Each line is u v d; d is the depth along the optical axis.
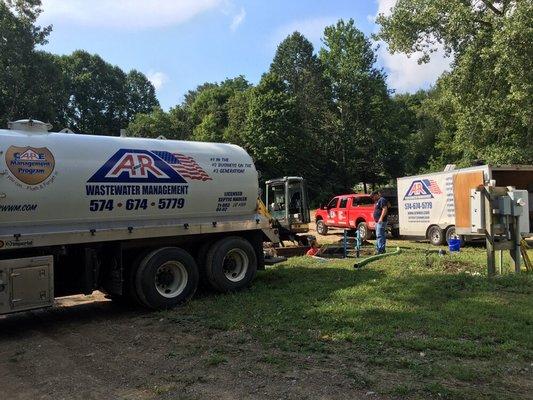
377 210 15.04
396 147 55.56
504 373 5.09
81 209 7.98
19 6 45.66
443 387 4.68
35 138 7.71
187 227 9.23
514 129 24.41
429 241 18.69
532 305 7.72
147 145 8.97
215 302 8.93
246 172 10.27
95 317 8.47
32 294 7.43
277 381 5.07
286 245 18.81
